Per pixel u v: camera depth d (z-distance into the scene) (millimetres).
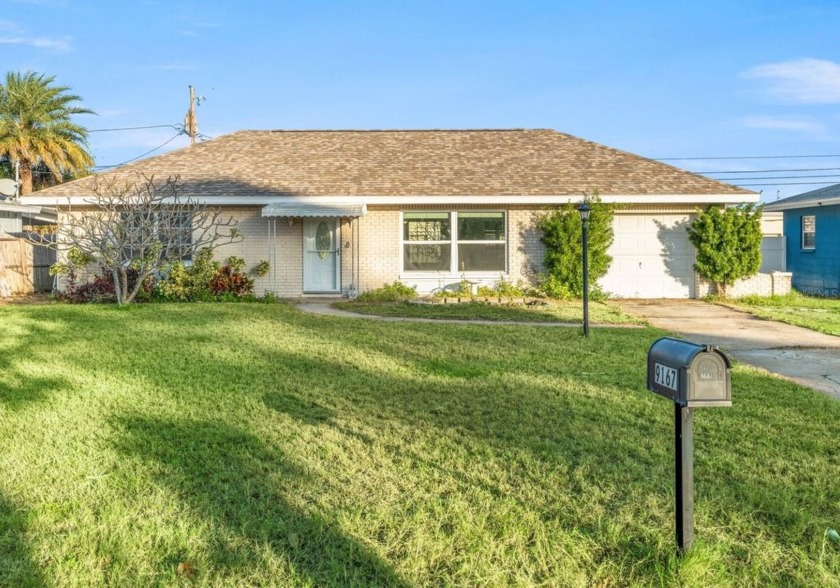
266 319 13086
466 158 20141
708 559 3418
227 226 18391
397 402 6711
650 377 3527
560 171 19312
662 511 4109
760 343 11219
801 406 6684
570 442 5434
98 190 16797
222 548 3604
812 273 23281
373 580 3334
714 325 13516
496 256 18641
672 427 5867
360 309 15555
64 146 41656
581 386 7449
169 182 16547
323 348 9797
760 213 18266
